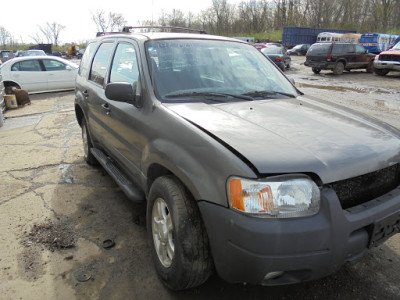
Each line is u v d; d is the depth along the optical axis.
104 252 2.90
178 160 2.18
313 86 14.15
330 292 2.45
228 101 2.81
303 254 1.81
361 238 1.98
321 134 2.25
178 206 2.15
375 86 14.34
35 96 12.36
